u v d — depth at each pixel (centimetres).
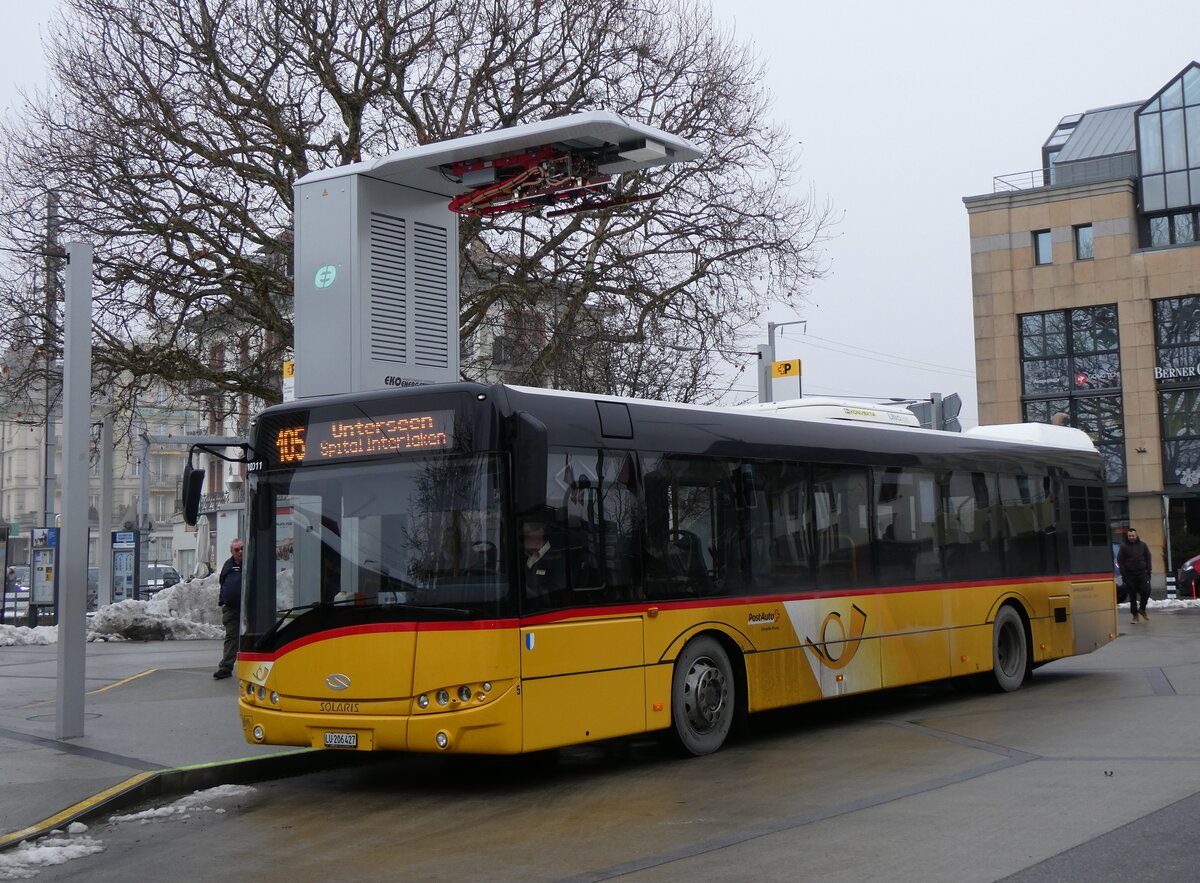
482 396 959
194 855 788
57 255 2459
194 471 1055
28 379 2498
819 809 849
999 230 5431
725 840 765
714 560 1145
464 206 1270
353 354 1205
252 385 2564
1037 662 1620
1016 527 1617
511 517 945
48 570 3134
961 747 1111
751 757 1100
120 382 2570
